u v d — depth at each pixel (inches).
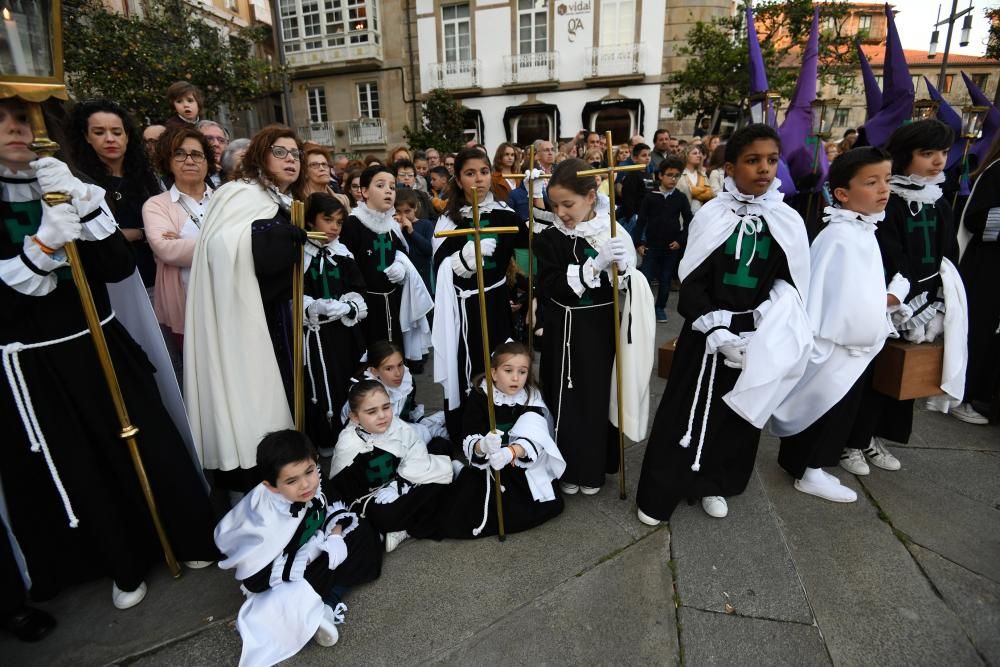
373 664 73.5
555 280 99.9
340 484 98.6
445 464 103.0
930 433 130.8
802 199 165.6
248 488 98.4
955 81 1004.6
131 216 114.9
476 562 92.0
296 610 75.0
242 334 90.7
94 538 79.8
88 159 108.1
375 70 720.3
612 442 112.0
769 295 90.9
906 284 100.5
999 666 71.9
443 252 124.6
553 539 97.2
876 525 99.0
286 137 98.3
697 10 619.5
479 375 106.7
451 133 639.1
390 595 85.2
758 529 98.6
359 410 97.7
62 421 75.6
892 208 103.6
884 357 105.4
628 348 103.5
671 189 219.5
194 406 94.0
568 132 689.6
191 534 88.4
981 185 126.9
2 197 70.6
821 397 99.0
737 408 87.1
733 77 472.4
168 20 379.2
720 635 77.0
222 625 80.7
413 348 153.3
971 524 99.0
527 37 671.1
